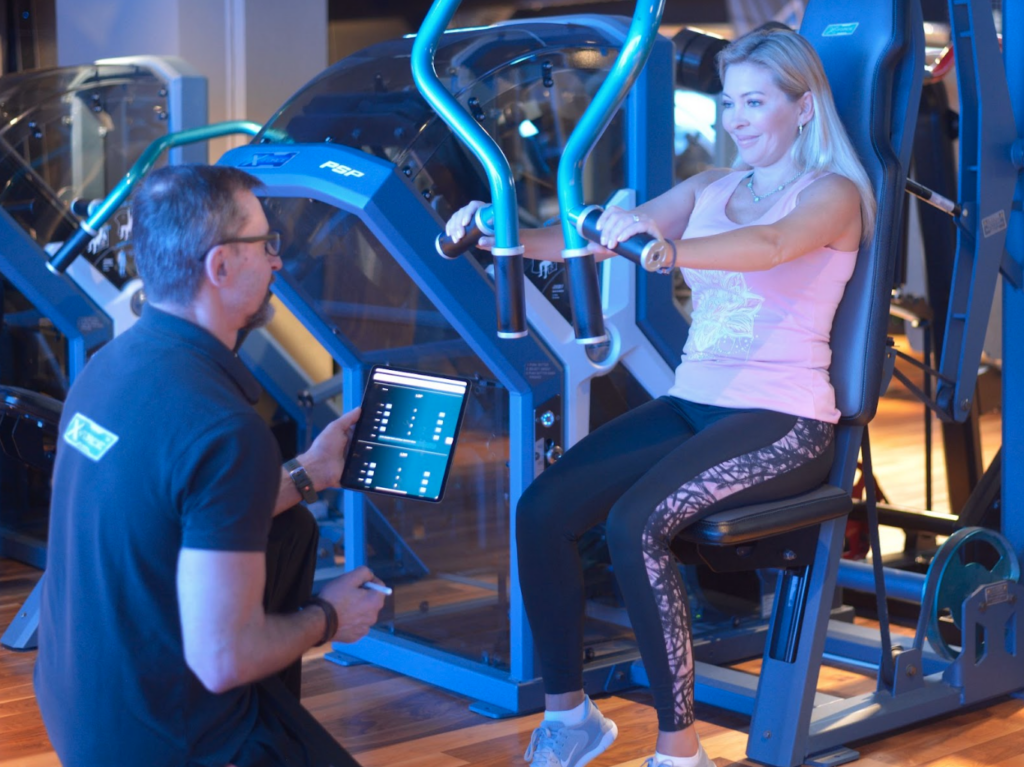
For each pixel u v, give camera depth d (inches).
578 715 80.4
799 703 85.8
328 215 92.9
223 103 178.7
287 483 65.8
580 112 102.8
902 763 88.0
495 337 91.8
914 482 208.1
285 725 57.9
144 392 52.8
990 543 105.3
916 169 137.5
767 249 72.2
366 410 69.0
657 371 103.9
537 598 80.3
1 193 141.7
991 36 95.2
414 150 92.4
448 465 67.3
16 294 149.0
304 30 183.6
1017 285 103.1
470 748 91.5
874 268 82.2
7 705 101.7
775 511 79.1
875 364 82.7
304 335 170.1
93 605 53.0
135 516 51.7
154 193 55.7
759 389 81.2
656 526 76.0
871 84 84.4
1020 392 103.7
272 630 54.5
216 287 55.7
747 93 81.6
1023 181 101.6
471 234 71.9
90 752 53.6
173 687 53.2
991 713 98.7
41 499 153.8
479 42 102.2
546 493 80.5
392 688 105.8
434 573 107.7
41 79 145.9
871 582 112.1
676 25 234.2
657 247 61.2
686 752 76.4
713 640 111.3
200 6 175.6
